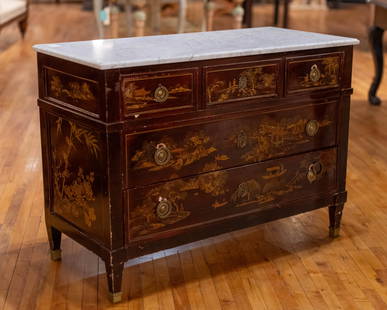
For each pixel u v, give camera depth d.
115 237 2.87
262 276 3.20
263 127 3.20
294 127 3.31
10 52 8.76
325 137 3.45
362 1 14.13
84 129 2.87
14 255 3.40
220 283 3.13
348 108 3.49
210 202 3.12
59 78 2.96
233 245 3.53
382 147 5.20
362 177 4.55
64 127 3.00
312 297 3.01
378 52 6.27
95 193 2.89
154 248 2.99
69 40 9.44
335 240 3.60
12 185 4.35
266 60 3.12
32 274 3.21
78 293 3.04
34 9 12.77
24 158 4.87
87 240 3.00
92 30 10.34
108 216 2.83
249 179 3.22
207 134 3.03
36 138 5.33
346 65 3.41
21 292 3.04
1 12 8.24
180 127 2.94
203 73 2.94
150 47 3.07
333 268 3.29
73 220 3.09
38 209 3.97
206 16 9.05
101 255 2.93
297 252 3.46
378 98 6.42
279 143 3.28
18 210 3.95
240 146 3.15
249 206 3.26
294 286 3.11
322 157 3.46
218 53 2.94
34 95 6.68
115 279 2.92
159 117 2.86
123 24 10.23
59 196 3.16
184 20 9.24
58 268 3.27
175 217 3.02
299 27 10.95
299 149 3.37
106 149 2.76
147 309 2.91
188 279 3.17
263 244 3.54
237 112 3.09
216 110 3.02
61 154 3.06
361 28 10.91
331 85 3.38
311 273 3.23
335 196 3.55
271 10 12.98
